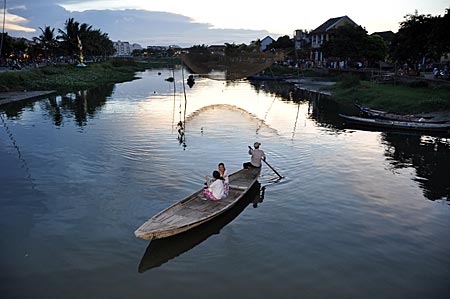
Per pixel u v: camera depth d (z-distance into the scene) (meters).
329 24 75.44
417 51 38.59
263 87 53.94
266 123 24.97
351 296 7.33
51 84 44.97
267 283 7.71
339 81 50.88
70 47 77.12
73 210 10.97
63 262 8.41
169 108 30.89
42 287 7.54
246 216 10.80
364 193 12.51
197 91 46.59
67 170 14.45
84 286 7.59
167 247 9.15
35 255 8.67
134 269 8.19
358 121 24.62
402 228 10.09
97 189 12.55
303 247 9.12
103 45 101.88
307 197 12.12
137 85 54.00
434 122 23.11
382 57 59.31
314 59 77.25
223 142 19.11
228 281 7.78
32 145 18.16
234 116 27.23
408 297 7.32
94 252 8.82
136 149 17.45
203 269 8.22
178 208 10.30
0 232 9.69
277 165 15.43
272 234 9.77
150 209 11.05
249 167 13.98
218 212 10.09
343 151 17.91
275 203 11.66
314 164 15.64
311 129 23.31
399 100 30.44
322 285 7.66
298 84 54.50
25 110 29.41
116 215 10.67
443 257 8.70
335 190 12.74
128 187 12.71
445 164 16.00
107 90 46.09
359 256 8.73
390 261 8.53
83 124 23.61
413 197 12.21
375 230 9.98
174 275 7.99
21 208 11.09
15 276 7.88
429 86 35.72
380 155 17.33
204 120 25.25
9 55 59.62
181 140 19.33
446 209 11.30
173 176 13.82
